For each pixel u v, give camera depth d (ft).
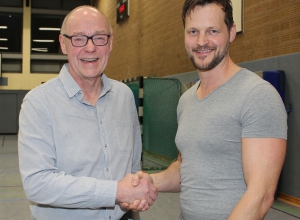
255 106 4.15
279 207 10.83
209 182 4.53
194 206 4.64
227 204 4.38
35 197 4.50
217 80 4.75
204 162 4.59
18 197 12.56
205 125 4.59
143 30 23.59
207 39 4.58
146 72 23.21
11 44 39.09
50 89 4.91
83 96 5.01
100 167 4.94
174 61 19.10
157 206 11.25
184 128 4.95
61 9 39.91
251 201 3.89
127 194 4.63
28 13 38.88
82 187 4.42
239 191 4.38
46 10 39.58
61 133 4.74
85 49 4.90
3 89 35.60
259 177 3.98
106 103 5.32
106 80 5.39
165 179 5.52
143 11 23.54
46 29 40.09
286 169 11.54
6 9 38.42
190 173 4.76
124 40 27.61
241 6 13.64
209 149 4.53
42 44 40.11
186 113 5.06
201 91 5.03
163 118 16.70
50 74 39.68
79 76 5.08
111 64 31.32
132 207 4.72
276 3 11.92
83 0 40.34
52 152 4.68
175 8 18.83
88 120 4.99
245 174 4.16
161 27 20.70
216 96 4.65
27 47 38.93
